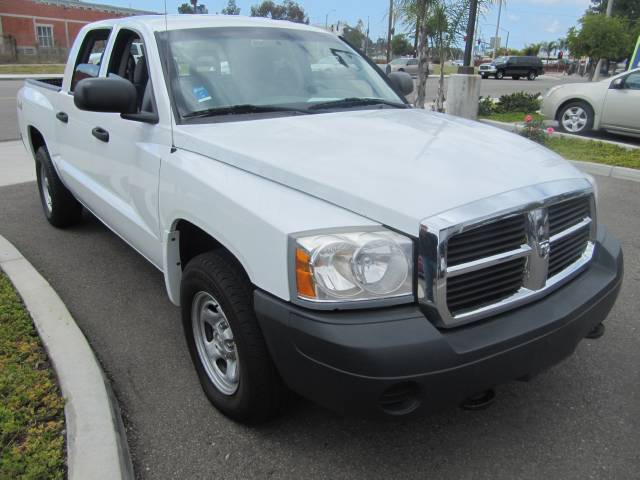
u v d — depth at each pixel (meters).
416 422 2.85
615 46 21.91
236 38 3.68
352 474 2.51
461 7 11.24
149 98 3.39
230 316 2.50
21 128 6.00
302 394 2.29
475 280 2.26
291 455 2.62
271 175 2.50
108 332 3.71
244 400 2.59
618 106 10.32
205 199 2.63
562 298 2.53
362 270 2.12
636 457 2.62
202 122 3.11
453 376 2.12
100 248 5.14
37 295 3.89
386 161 2.53
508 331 2.26
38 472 2.31
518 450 2.66
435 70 38.56
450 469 2.54
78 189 4.60
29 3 48.09
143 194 3.30
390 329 2.09
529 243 2.38
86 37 4.67
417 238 2.13
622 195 7.05
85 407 2.72
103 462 2.39
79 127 4.29
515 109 14.00
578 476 2.50
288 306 2.21
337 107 3.57
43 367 3.08
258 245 2.30
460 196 2.24
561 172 2.67
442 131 3.09
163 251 3.12
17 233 5.53
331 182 2.33
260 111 3.31
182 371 3.28
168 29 3.56
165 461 2.59
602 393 3.09
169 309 4.02
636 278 4.56
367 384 2.06
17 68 35.03
